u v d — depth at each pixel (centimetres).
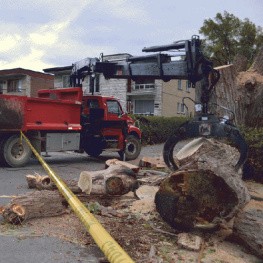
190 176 515
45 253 456
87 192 701
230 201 509
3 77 3716
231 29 3119
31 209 570
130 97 3591
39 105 1218
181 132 585
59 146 1291
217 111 932
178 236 503
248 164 931
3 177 995
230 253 472
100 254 459
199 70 779
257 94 937
